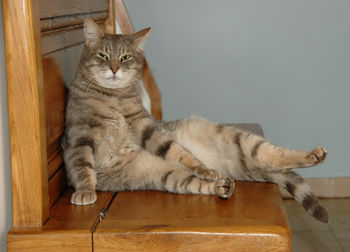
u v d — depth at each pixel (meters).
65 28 2.04
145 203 1.71
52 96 1.83
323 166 3.92
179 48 3.83
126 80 2.06
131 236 1.41
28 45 1.40
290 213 3.60
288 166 1.84
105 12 2.80
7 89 1.43
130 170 1.92
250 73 3.87
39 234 1.42
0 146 1.46
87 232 1.42
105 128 1.97
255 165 1.92
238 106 3.92
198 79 3.89
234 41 3.81
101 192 1.88
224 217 1.52
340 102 3.86
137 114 2.08
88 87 1.98
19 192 1.47
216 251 1.41
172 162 1.93
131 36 2.20
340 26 3.75
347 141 3.90
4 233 1.50
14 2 1.37
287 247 1.40
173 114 3.95
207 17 3.78
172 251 1.42
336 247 3.06
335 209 3.67
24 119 1.43
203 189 1.76
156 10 3.77
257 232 1.40
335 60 3.80
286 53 3.81
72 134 1.89
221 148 2.00
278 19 3.76
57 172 1.82
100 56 2.03
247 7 3.75
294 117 3.91
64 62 2.04
